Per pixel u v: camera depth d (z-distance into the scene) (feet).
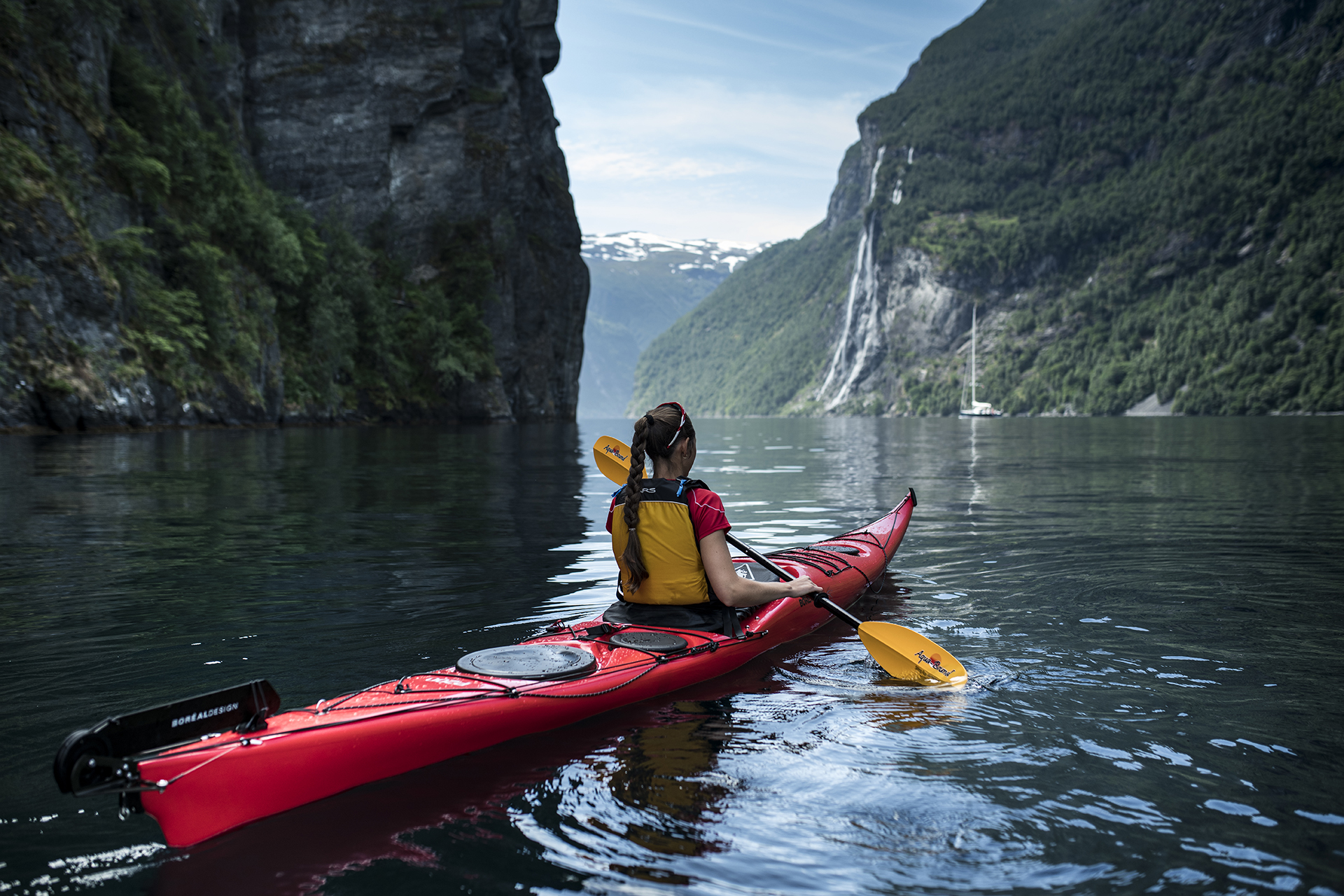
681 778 7.55
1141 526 23.95
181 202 98.58
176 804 6.28
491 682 8.61
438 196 168.55
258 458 48.34
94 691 9.92
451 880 5.89
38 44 76.84
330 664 10.91
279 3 155.43
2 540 20.62
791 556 15.75
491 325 172.86
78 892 5.75
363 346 142.82
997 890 5.76
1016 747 8.27
